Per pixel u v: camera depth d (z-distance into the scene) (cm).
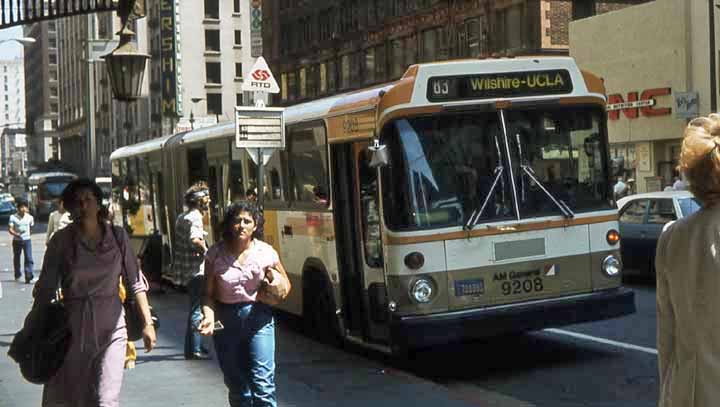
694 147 357
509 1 4488
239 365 739
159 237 2086
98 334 633
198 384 980
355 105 1123
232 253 731
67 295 635
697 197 365
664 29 3272
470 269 1041
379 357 1216
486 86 1065
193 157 1880
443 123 1052
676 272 357
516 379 1040
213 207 1756
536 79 1084
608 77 3559
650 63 3344
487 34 4656
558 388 982
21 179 12069
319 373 1051
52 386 645
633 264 1848
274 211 1434
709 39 2922
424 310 1026
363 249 1110
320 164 1241
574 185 1094
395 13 5575
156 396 923
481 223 1047
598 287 1093
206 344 1132
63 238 639
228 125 1695
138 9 970
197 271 1120
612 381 998
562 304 1063
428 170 1041
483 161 1059
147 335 664
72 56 11456
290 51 7162
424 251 1029
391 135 1041
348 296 1184
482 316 1031
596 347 1190
